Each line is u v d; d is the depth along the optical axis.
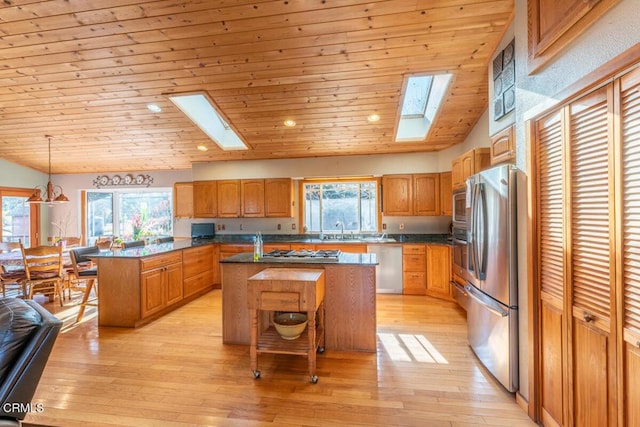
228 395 2.17
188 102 4.25
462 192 3.61
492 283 2.37
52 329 1.51
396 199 5.28
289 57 3.05
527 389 1.98
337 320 2.88
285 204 5.57
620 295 1.32
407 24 2.61
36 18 2.54
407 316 3.80
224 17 2.54
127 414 1.97
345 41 2.82
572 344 1.63
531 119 1.95
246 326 3.01
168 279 3.99
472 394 2.17
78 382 2.33
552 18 1.68
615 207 1.34
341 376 2.41
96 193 6.74
